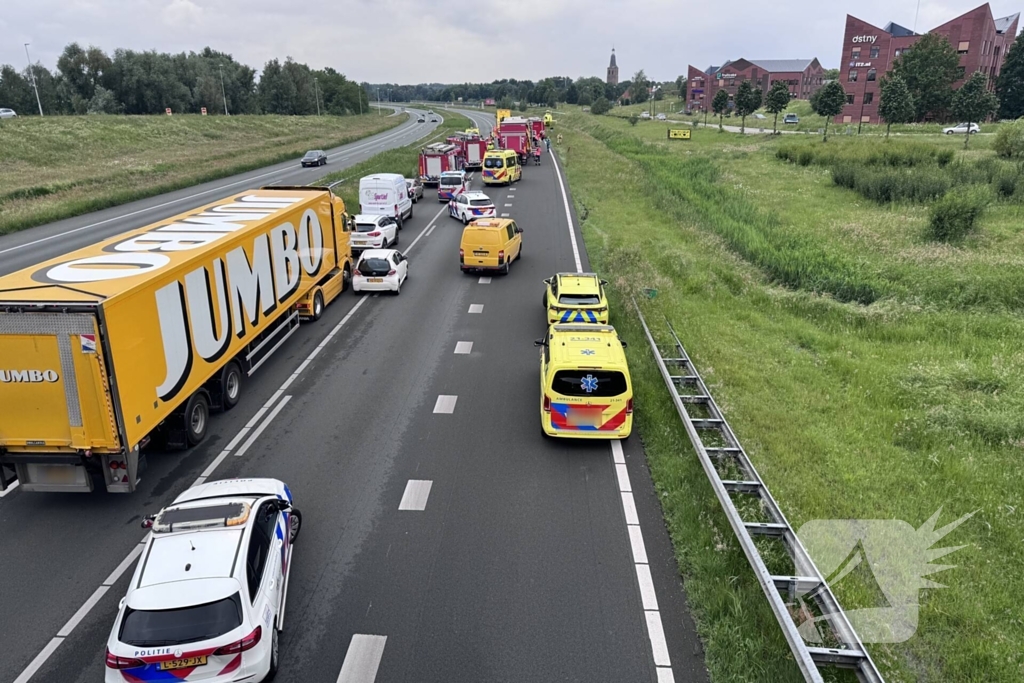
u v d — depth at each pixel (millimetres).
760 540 10461
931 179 42438
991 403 15844
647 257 28734
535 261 28828
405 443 13828
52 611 9336
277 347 19250
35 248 30797
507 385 16641
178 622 7352
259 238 16812
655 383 16328
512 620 9023
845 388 16891
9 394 10641
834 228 35031
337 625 8953
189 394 13188
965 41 103125
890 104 74625
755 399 15859
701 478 12117
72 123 72625
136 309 11297
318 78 177000
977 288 23812
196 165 60625
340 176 51500
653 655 8430
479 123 131750
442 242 33438
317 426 14602
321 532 10930
